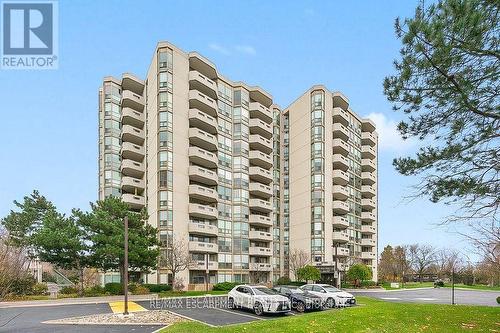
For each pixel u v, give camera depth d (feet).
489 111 37.88
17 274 65.72
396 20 37.47
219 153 174.19
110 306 83.35
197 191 154.30
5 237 102.99
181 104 156.46
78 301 94.63
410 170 42.63
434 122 40.96
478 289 200.64
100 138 200.23
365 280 188.34
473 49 34.81
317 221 197.67
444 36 34.22
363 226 241.14
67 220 110.93
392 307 66.28
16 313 69.26
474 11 33.50
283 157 224.74
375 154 266.98
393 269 304.30
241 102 187.42
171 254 133.80
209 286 149.38
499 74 36.47
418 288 216.95
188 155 156.66
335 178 209.97
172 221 144.66
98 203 117.70
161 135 149.28
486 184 39.68
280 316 63.93
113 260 111.45
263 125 195.11
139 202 165.99
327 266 176.96
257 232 184.44
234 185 180.45
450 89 37.47
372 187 257.34
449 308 64.03
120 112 186.09
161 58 153.69
